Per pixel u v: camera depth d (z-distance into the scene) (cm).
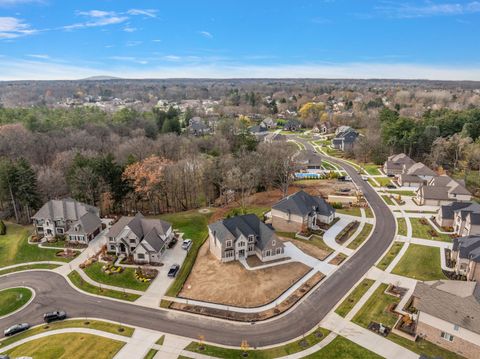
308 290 5319
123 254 6550
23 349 4256
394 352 4091
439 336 4172
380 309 4847
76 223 7056
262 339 4366
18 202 8619
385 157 13050
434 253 6425
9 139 10638
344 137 15262
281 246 6234
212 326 4631
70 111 17100
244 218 6562
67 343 4334
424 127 13912
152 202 8844
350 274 5756
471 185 10388
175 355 4125
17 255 6644
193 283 5600
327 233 7306
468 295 4219
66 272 6056
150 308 5038
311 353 4106
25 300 5300
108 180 8369
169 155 11738
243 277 5644
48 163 11044
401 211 8575
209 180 9331
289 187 10475
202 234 7381
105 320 4791
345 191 10056
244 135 13250
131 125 14988
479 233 6744
